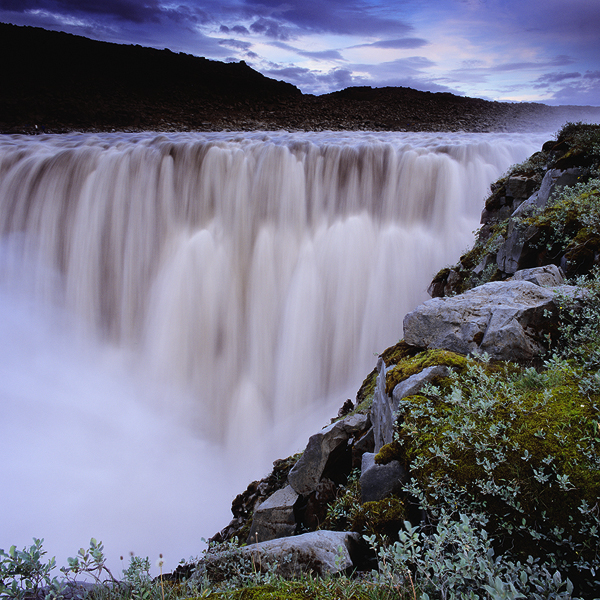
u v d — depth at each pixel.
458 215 15.62
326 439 4.96
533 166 9.12
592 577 2.29
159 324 15.52
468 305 4.27
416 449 3.14
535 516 2.50
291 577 2.72
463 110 37.09
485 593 2.17
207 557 3.11
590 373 3.28
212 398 14.37
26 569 2.18
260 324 15.80
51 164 16.56
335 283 15.59
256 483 6.55
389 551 2.32
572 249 5.34
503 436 2.83
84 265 16.25
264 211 16.48
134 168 16.42
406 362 4.07
